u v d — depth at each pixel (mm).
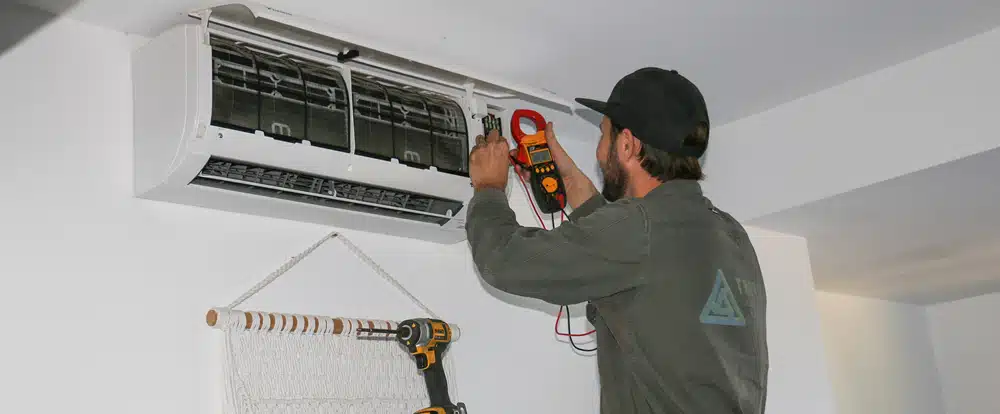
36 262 1706
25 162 1740
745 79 2477
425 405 2170
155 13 1863
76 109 1831
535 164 2035
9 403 1612
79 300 1738
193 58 1744
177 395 1812
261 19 1847
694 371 1326
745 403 1361
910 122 2398
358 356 2080
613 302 1400
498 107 2438
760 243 2982
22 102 1763
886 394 4465
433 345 2111
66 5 1820
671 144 1473
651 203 1419
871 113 2486
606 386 1456
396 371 2143
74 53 1858
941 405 4797
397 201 2092
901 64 2438
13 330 1649
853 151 2512
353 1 1896
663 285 1361
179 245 1902
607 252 1356
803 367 2914
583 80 2375
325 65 2010
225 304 1934
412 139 2068
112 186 1837
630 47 2207
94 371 1721
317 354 2010
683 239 1393
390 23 2000
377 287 2213
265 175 1871
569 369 2582
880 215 2816
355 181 1959
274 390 1913
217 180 1817
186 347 1852
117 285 1793
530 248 1405
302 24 1836
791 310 2965
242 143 1751
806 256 3066
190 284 1895
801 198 2611
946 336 4879
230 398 1846
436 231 2256
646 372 1360
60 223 1753
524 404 2430
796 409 2857
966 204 2730
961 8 2150
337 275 2145
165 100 1788
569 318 2609
